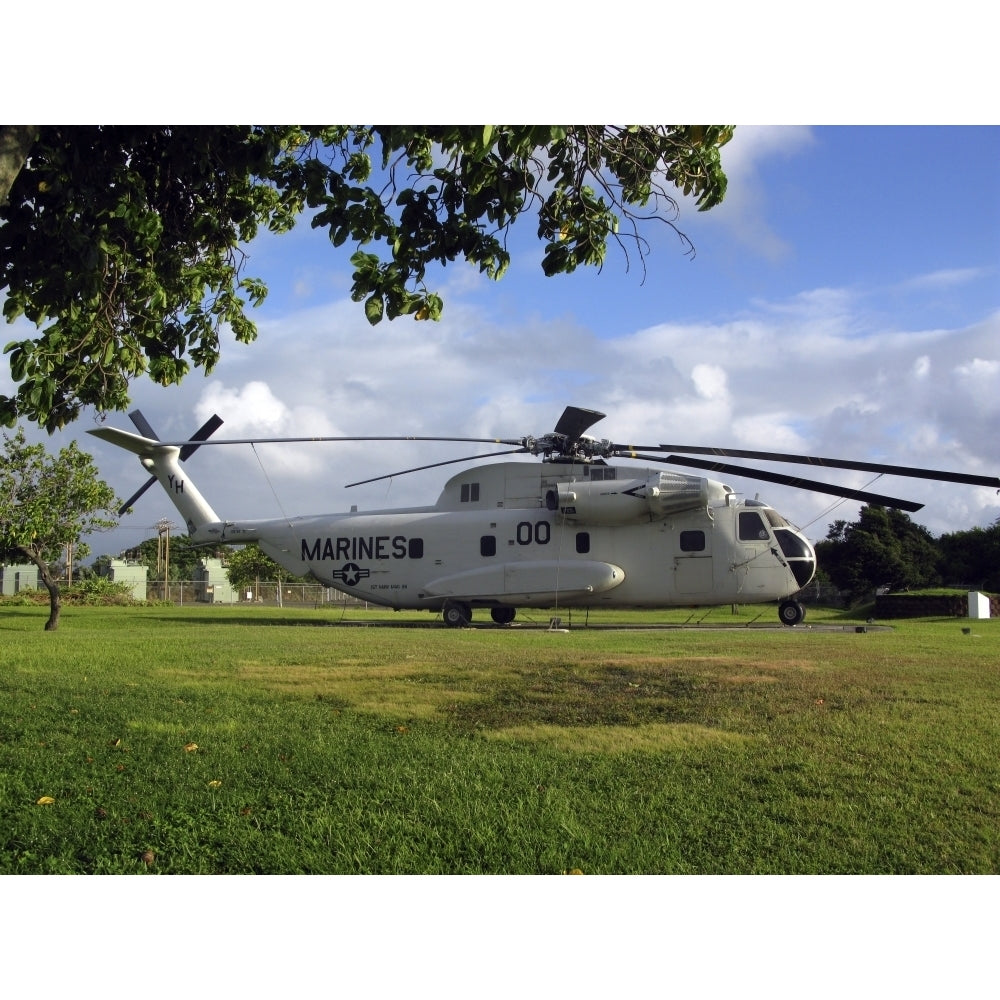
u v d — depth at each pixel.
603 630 20.70
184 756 6.86
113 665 11.34
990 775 6.39
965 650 13.61
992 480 16.16
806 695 9.20
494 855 5.18
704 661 11.68
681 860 5.13
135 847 5.28
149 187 8.14
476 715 8.30
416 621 26.84
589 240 7.91
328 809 5.77
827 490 18.56
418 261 7.95
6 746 7.17
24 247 7.19
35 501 24.88
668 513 23.33
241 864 5.11
